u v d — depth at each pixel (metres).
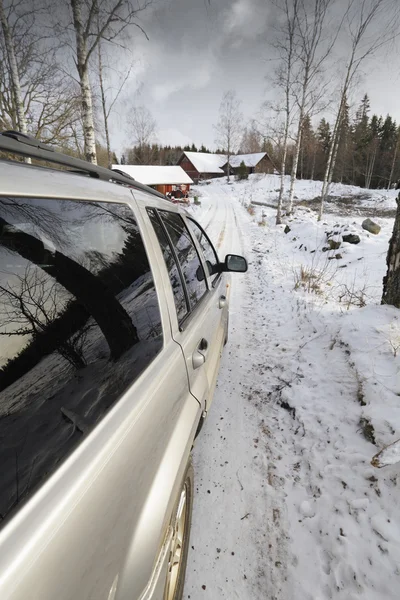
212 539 1.67
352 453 2.03
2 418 0.62
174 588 1.30
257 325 4.50
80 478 0.68
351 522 1.65
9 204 0.71
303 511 1.79
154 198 1.65
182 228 2.04
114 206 1.13
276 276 7.01
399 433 1.93
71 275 0.88
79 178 1.01
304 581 1.45
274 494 1.91
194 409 1.44
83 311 0.89
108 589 0.71
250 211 21.33
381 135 58.72
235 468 2.11
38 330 0.75
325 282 6.36
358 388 2.49
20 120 8.09
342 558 1.50
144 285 1.20
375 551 1.48
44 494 0.61
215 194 41.31
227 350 3.75
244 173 56.88
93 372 0.85
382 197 30.94
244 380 3.13
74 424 0.74
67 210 0.88
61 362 0.78
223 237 12.30
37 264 0.78
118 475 0.80
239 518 1.78
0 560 0.49
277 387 2.99
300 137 16.59
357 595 1.35
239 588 1.45
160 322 1.26
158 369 1.13
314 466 2.06
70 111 10.87
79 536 0.64
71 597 0.59
